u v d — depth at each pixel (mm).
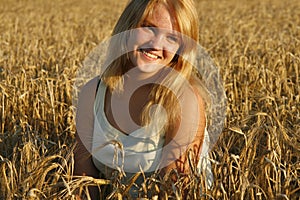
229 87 5738
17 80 5785
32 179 3166
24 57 7855
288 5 22609
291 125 4492
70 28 14430
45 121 4582
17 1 25922
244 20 15641
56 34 12336
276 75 6090
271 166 3520
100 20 17281
